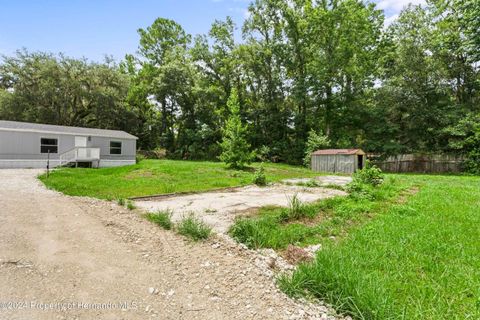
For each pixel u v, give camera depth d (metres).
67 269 3.12
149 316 2.34
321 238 4.45
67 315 2.30
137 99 30.44
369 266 3.23
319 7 25.22
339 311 2.42
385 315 2.23
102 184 9.45
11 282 2.79
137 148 32.09
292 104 29.69
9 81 26.36
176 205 6.63
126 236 4.22
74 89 26.27
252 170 16.23
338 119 27.09
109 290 2.73
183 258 3.49
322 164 20.05
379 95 25.05
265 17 28.25
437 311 2.31
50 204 6.05
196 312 2.42
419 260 3.38
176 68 29.33
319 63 25.36
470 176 18.23
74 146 17.84
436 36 23.09
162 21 33.28
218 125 30.58
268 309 2.47
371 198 7.54
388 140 24.44
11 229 4.29
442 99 23.12
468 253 3.60
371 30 26.30
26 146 15.92
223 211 6.02
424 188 10.27
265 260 3.49
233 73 30.09
